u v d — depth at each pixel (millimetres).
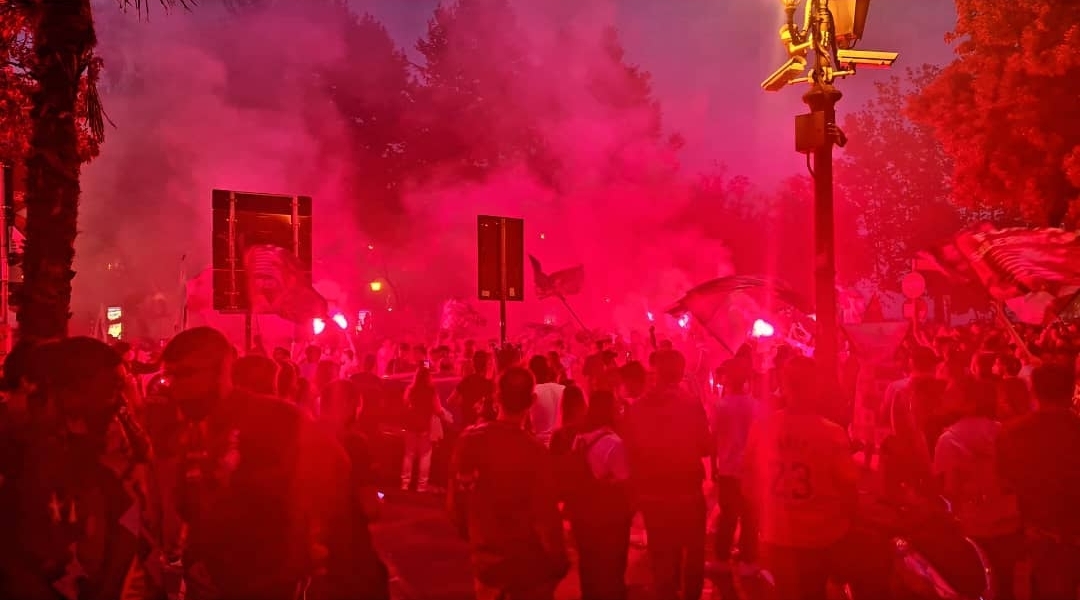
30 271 8062
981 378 7148
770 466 5344
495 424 5152
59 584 3770
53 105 8156
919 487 7684
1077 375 10586
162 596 4242
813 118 9750
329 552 4836
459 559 9023
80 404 3928
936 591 6609
